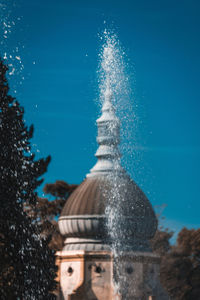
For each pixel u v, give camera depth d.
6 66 28.17
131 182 71.69
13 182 27.23
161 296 71.44
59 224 74.62
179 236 93.50
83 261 70.25
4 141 27.33
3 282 25.80
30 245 27.61
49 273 28.44
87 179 74.69
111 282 69.38
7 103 27.97
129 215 70.44
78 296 69.06
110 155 73.44
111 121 73.50
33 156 28.81
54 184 92.69
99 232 71.25
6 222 26.75
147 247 72.38
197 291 89.06
